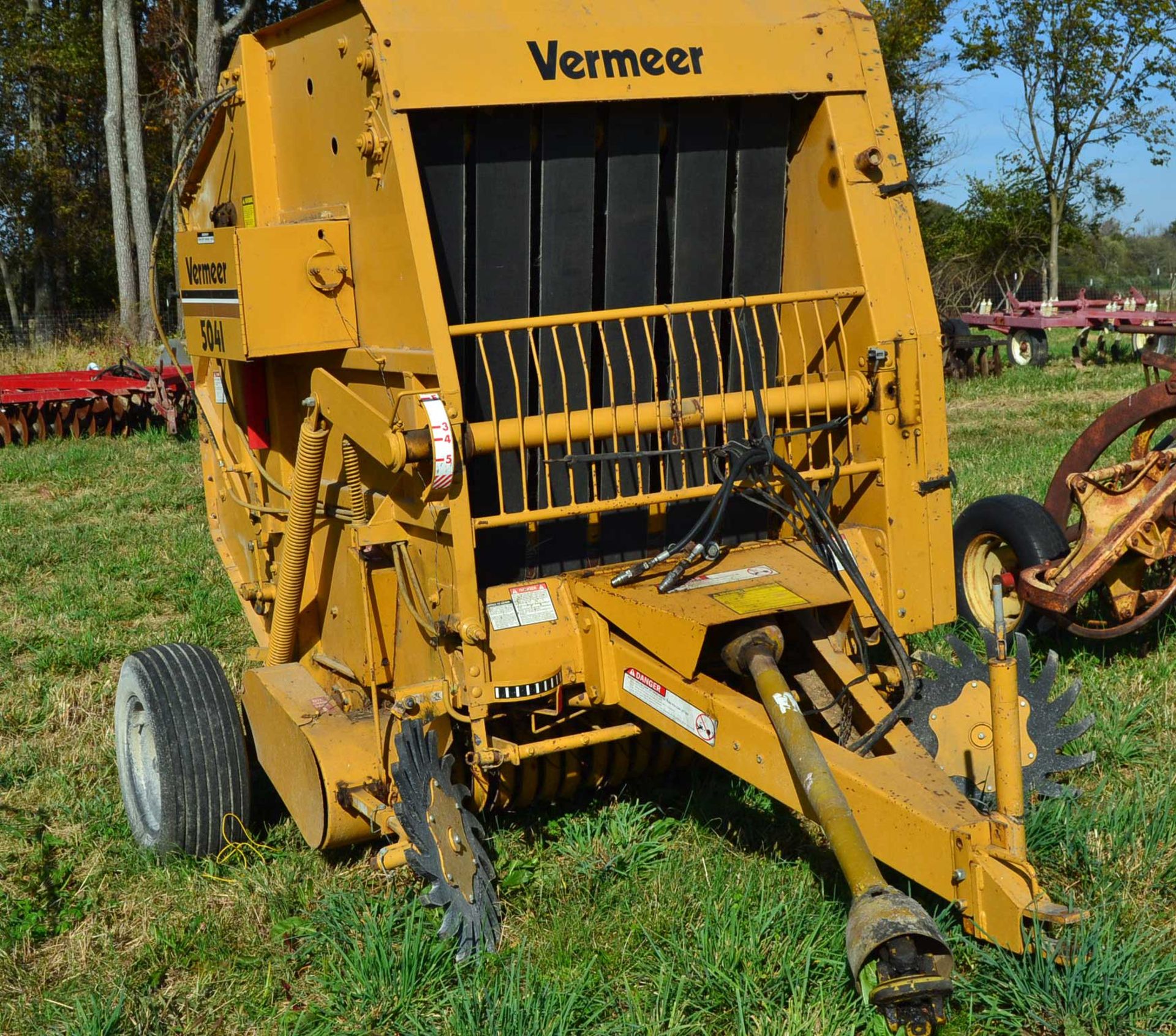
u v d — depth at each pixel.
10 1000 3.58
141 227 30.28
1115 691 5.23
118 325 29.78
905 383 3.89
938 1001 2.58
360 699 4.22
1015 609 5.98
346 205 3.96
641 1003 3.30
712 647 3.70
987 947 3.30
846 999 3.20
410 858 3.45
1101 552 5.14
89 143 42.06
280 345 3.96
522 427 3.54
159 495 11.59
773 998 3.23
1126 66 35.41
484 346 3.86
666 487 4.05
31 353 23.80
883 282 3.90
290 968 3.65
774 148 4.12
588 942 3.60
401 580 3.83
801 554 3.95
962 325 19.95
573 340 4.00
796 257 4.21
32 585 8.69
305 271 3.95
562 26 3.70
